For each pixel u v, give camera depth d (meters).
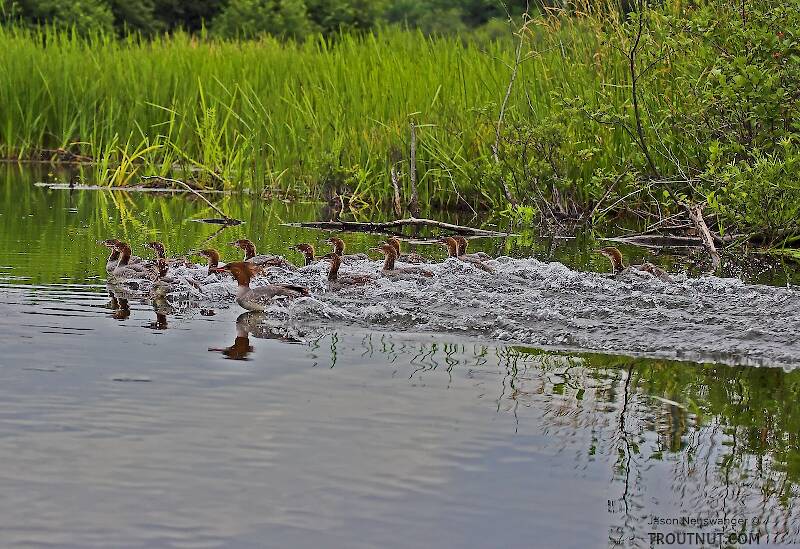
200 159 26.05
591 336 10.45
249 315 11.38
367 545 5.95
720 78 15.64
